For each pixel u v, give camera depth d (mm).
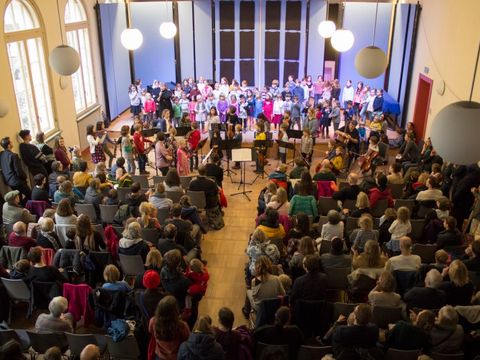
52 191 8016
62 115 11492
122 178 8070
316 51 16078
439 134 3605
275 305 4648
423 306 4621
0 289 5312
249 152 9477
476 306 4535
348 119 12773
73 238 5746
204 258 7414
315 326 4707
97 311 4918
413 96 13422
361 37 15766
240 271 7051
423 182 7867
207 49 16484
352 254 6152
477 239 5211
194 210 6980
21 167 8320
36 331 4527
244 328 4266
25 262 5297
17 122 9375
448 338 4094
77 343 4348
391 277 4660
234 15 16062
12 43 9422
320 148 13070
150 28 16078
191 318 5168
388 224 6367
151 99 14156
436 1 11570
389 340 4180
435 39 11562
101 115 14297
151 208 6293
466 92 9484
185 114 12203
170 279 4660
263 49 16391
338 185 8398
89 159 12203
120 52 15484
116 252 6176
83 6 13078
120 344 4453
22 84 9844
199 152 12602
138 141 10602
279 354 3840
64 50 7629
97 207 7258
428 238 6461
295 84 15086
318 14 15648
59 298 4566
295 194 7297
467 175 7730
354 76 16344
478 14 8977
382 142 10727
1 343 4496
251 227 8508
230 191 10219
